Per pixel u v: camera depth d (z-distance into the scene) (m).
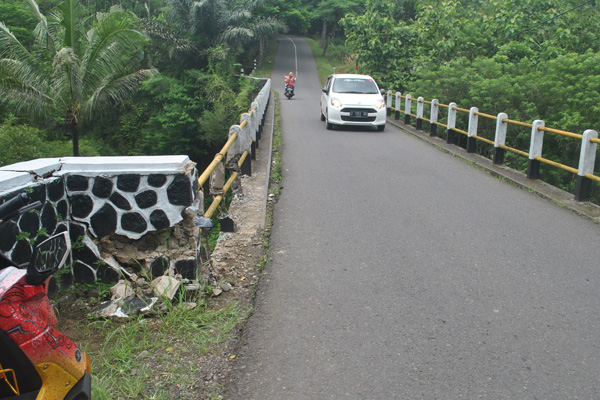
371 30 26.42
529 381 3.35
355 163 11.28
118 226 4.24
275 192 8.40
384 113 16.88
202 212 4.77
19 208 2.06
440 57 23.61
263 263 5.34
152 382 3.27
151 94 34.69
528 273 5.19
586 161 7.82
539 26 22.25
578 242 6.19
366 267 5.31
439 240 6.20
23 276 2.14
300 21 72.44
